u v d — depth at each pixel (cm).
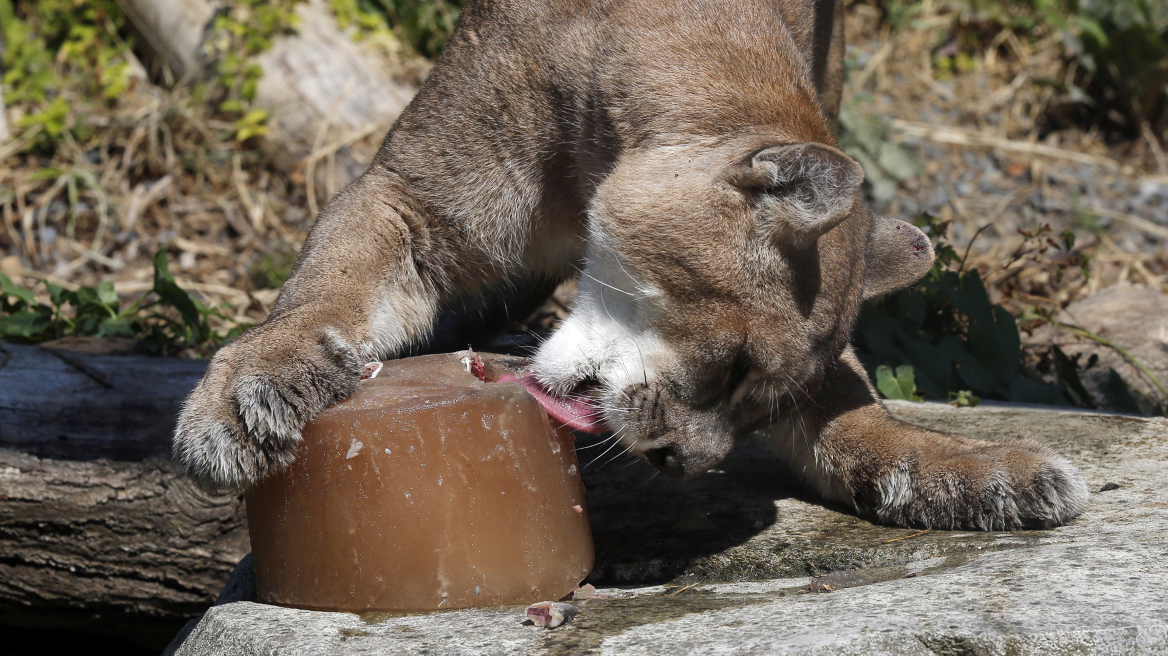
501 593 477
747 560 558
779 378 603
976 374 955
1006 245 1523
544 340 643
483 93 684
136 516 744
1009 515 567
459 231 704
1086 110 1912
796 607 436
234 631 455
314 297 636
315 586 477
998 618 398
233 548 754
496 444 477
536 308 930
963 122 1881
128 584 762
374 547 467
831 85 1128
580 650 404
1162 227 1606
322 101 1567
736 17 655
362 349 624
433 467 468
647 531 607
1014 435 713
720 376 598
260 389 500
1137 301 1218
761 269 577
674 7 651
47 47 1677
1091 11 1862
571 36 662
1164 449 671
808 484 671
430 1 1736
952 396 910
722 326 586
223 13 1581
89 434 752
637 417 601
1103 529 532
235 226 1469
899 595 438
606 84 642
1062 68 1956
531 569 484
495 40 689
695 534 599
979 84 1964
